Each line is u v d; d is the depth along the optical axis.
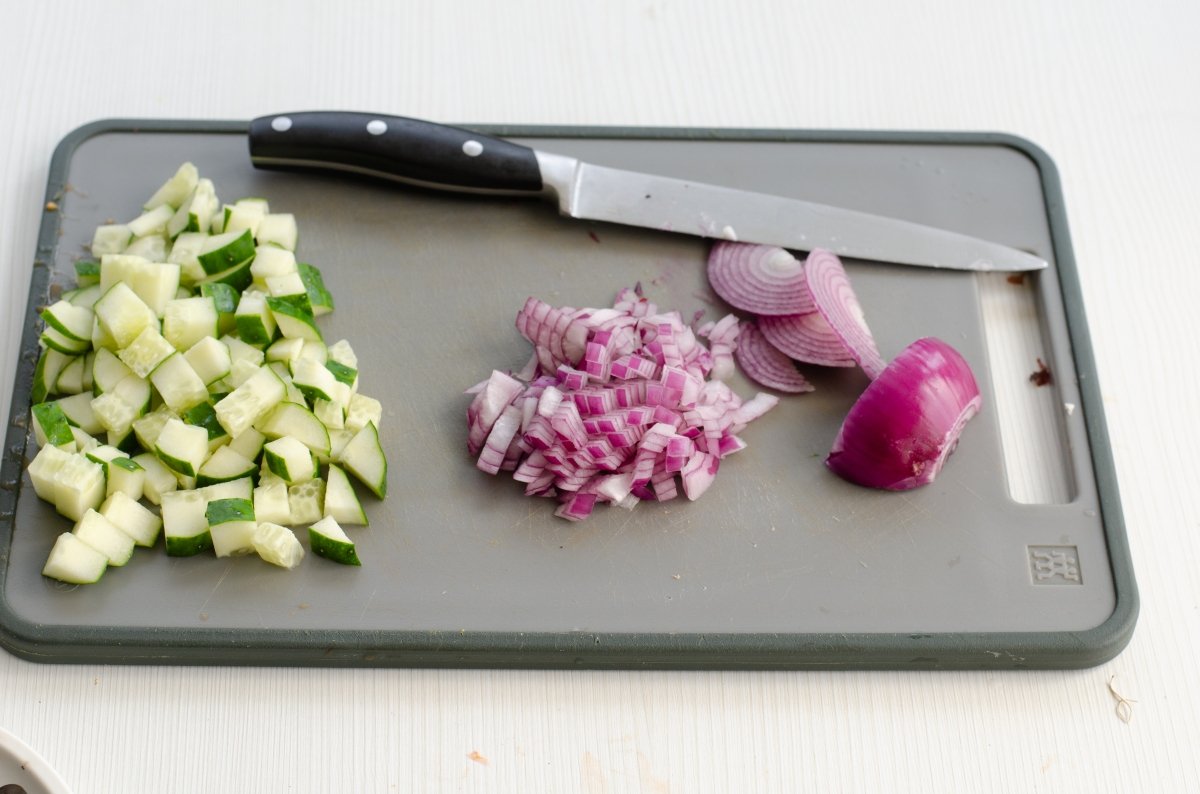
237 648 0.95
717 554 0.97
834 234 1.04
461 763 0.94
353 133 1.03
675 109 1.10
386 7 1.12
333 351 1.00
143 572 0.96
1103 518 0.98
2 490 0.97
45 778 0.91
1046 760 0.95
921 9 1.13
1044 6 1.14
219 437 0.97
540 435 0.98
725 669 0.96
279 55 1.10
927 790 0.94
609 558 0.97
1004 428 1.02
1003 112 1.10
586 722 0.95
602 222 1.05
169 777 0.94
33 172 1.06
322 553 0.96
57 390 0.99
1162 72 1.12
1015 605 0.97
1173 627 0.98
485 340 1.02
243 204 1.03
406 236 1.04
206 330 0.99
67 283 1.02
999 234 1.05
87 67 1.09
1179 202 1.08
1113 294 1.05
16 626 0.95
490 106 1.10
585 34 1.12
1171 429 1.02
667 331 1.00
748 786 0.94
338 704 0.95
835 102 1.10
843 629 0.96
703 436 0.99
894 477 0.98
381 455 0.98
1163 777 0.95
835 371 1.01
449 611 0.96
